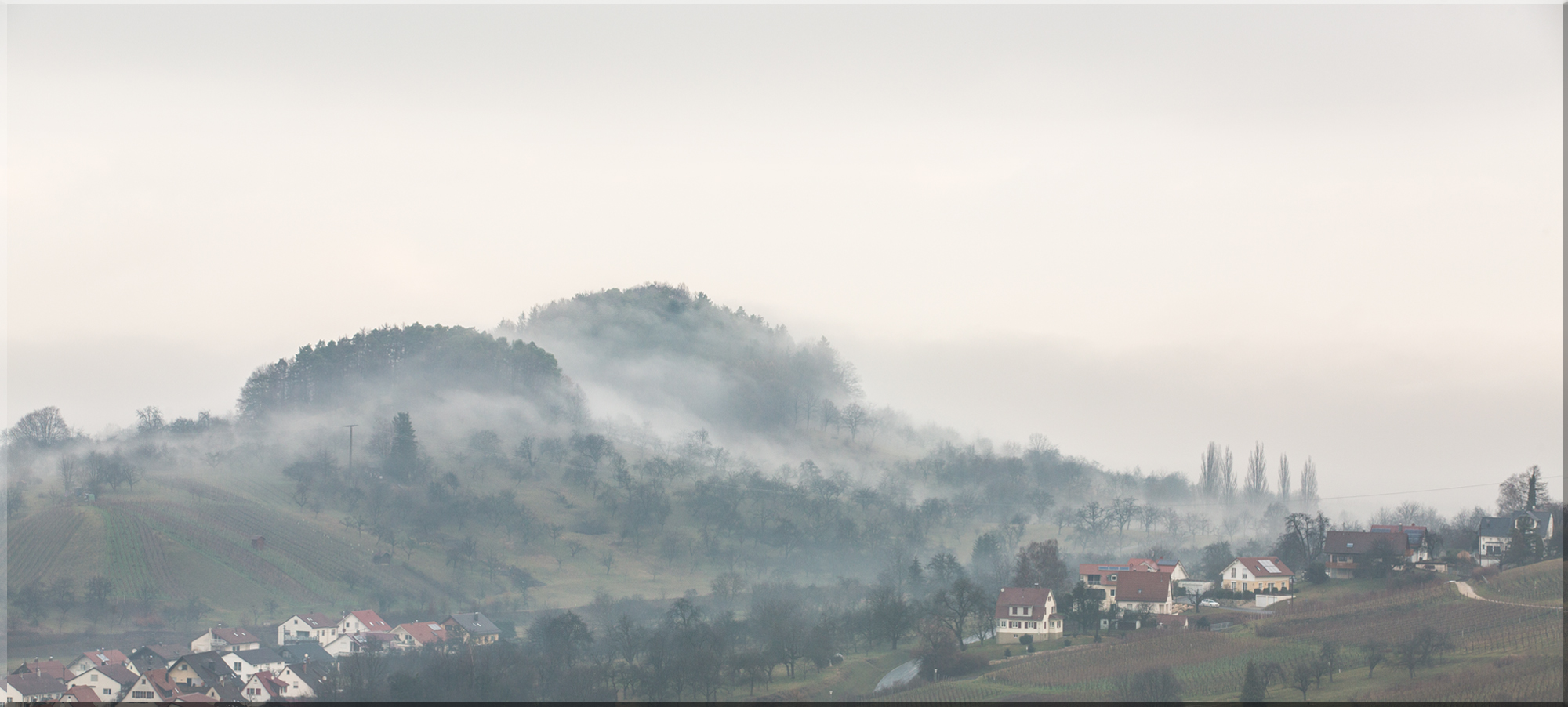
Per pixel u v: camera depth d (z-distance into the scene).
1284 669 198.62
